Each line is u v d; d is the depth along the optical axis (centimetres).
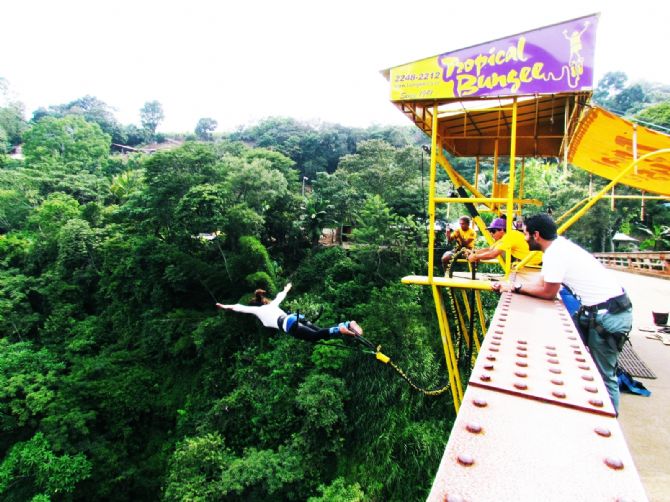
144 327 2538
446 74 589
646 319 998
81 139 7006
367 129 8069
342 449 1661
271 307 572
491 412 166
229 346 2245
